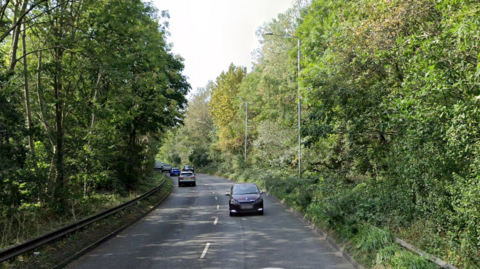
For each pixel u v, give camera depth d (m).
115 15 15.41
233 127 57.44
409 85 8.05
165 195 29.72
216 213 19.36
